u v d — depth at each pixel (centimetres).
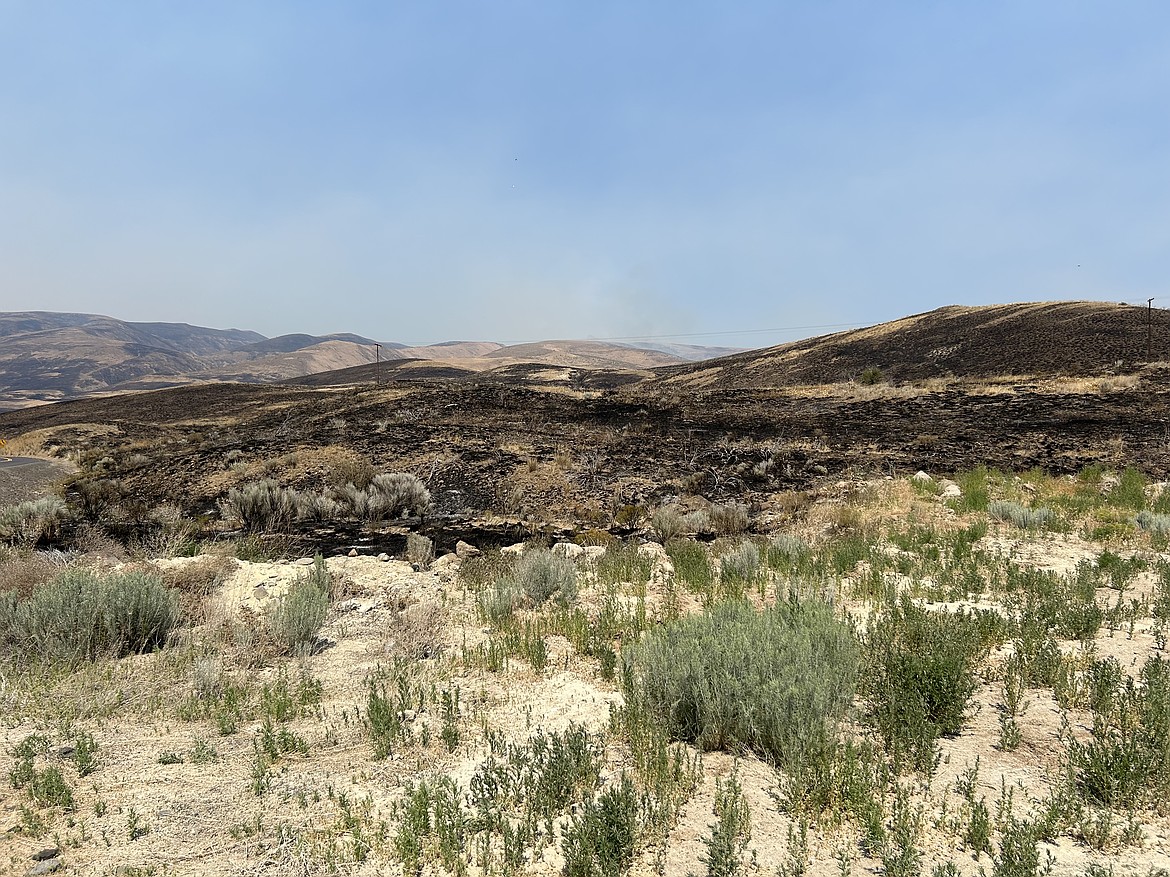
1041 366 5003
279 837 338
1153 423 2428
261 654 645
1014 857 292
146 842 335
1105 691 454
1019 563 919
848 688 447
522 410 3619
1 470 3412
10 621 672
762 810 354
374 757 433
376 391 4622
